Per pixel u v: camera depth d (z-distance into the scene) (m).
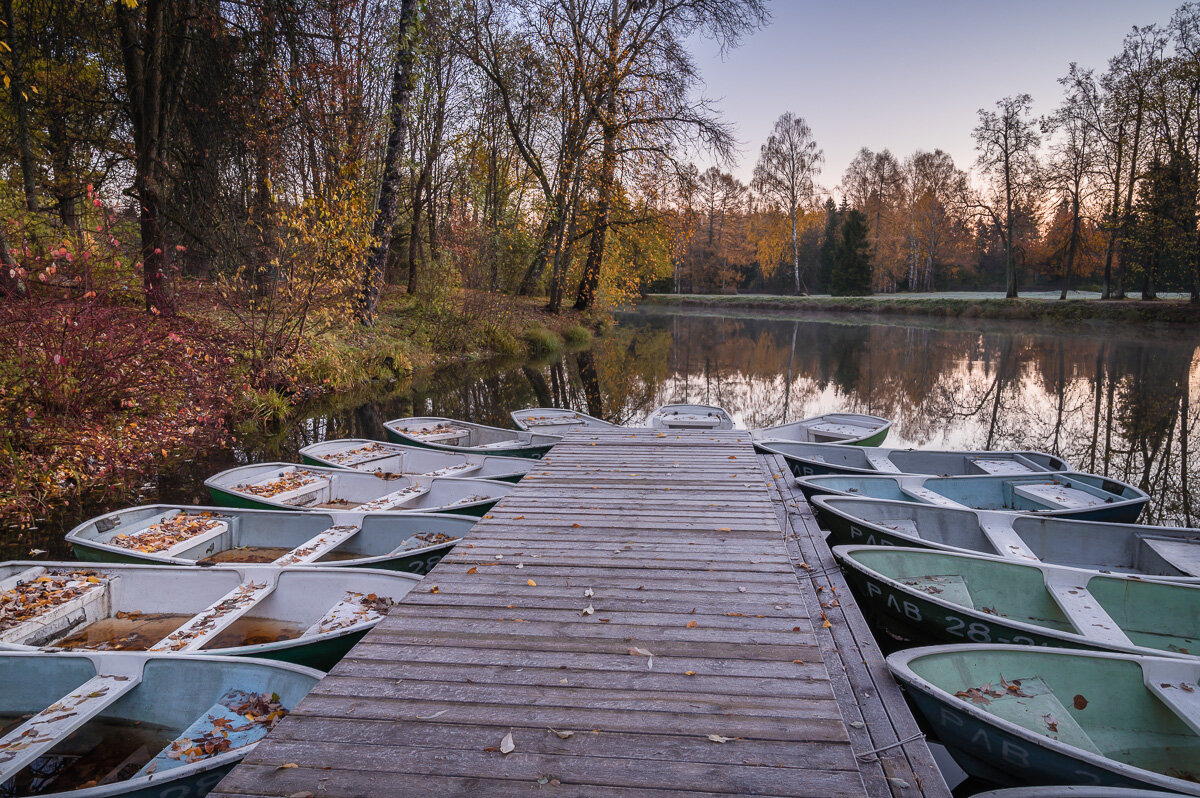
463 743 2.09
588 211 21.91
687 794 1.87
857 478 5.96
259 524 4.96
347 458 6.82
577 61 19.48
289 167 12.46
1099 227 29.88
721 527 4.27
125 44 9.76
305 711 2.25
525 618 2.98
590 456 6.44
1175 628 3.75
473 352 17.64
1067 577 3.87
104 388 7.48
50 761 2.65
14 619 3.38
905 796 2.01
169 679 2.79
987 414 11.71
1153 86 25.08
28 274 7.11
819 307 42.28
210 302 11.18
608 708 2.28
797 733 2.15
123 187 11.16
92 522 4.52
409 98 14.71
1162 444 9.43
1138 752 2.72
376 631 2.85
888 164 50.50
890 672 2.68
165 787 2.07
